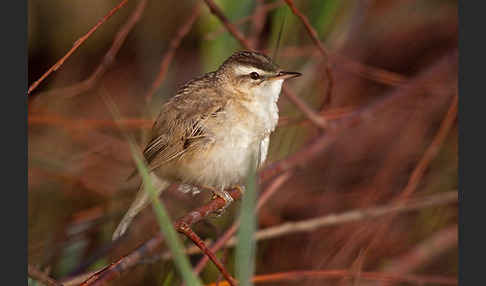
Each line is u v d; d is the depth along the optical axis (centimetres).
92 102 1412
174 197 1241
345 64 1316
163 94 1414
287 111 1313
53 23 1406
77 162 1270
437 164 1328
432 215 1245
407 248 1205
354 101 1430
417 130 1398
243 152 917
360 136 1418
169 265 1029
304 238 1229
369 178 1350
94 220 1212
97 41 1437
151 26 1455
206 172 920
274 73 930
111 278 682
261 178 955
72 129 1241
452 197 1170
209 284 936
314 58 1313
